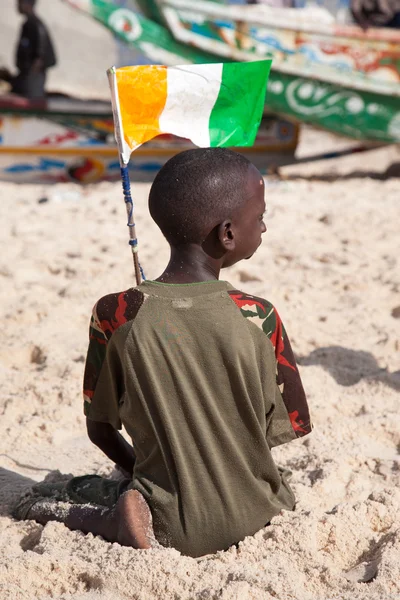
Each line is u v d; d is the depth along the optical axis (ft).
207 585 6.98
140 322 7.50
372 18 33.01
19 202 29.19
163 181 7.40
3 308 16.29
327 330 14.98
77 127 33.47
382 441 10.63
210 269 7.64
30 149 33.47
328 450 10.12
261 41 31.12
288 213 26.35
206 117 8.68
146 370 7.43
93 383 8.05
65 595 7.02
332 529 7.91
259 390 7.61
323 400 11.61
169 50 31.24
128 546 7.48
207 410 7.49
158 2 30.19
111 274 18.26
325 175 35.09
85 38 75.66
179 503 7.47
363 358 13.61
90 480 8.71
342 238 22.56
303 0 36.27
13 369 13.35
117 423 8.16
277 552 7.55
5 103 32.65
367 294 17.13
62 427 11.14
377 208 27.12
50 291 17.49
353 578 7.41
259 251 20.93
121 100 8.32
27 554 7.48
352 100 32.01
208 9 30.60
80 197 30.17
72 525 8.10
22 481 9.66
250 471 7.73
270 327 7.68
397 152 41.83
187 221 7.36
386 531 8.21
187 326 7.47
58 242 22.22
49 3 76.18
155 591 6.94
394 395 11.97
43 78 35.81
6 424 11.18
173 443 7.42
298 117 32.24
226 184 7.30
